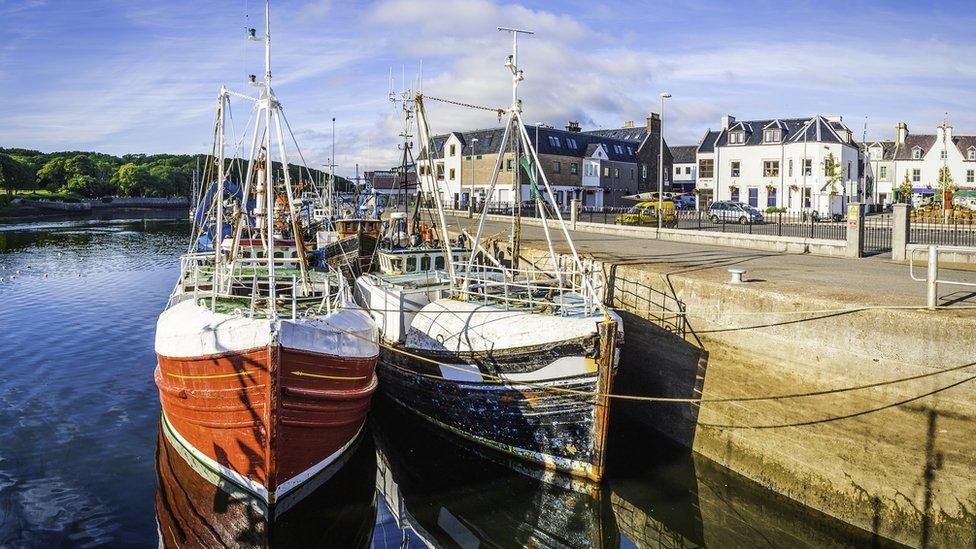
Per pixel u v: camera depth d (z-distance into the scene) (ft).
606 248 75.51
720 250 72.69
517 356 40.22
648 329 49.19
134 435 44.73
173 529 32.91
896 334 32.89
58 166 386.93
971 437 30.42
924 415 31.94
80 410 49.29
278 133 40.57
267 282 44.86
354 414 39.68
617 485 40.11
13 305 89.15
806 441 37.01
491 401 42.55
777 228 105.09
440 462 44.01
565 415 39.60
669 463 43.19
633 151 237.25
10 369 59.47
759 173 180.45
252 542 32.96
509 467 43.50
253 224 71.97
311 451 36.91
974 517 30.35
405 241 64.23
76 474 38.63
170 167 460.96
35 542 31.17
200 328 35.45
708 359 43.57
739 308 41.29
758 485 39.50
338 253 66.95
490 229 109.91
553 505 38.52
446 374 44.70
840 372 35.35
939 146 219.61
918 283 44.32
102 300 93.66
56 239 187.32
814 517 36.29
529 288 43.73
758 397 39.91
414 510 37.68
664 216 123.75
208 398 35.29
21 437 43.98
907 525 32.50
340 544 33.45
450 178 216.95
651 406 48.96
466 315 44.80
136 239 189.37
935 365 31.55
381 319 51.47
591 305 43.29
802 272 51.11
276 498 35.17
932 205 149.38
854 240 63.10
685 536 34.91
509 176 198.39
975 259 56.03
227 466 36.47
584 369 38.27
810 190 173.37
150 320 80.74
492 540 34.76
